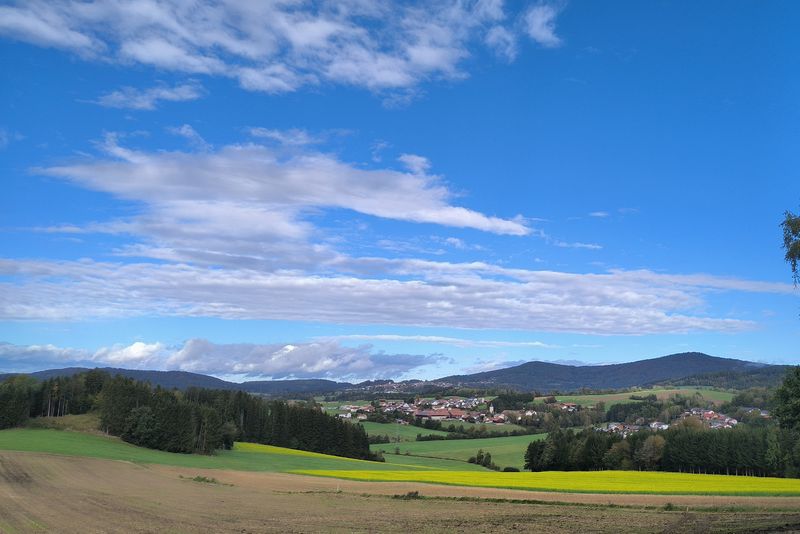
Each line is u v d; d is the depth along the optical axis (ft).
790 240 101.55
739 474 373.20
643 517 119.03
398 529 101.14
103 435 394.52
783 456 331.57
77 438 364.79
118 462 267.39
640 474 329.31
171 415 380.58
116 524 99.14
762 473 362.53
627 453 424.87
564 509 139.33
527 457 460.96
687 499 167.02
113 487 171.22
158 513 117.29
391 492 192.44
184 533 91.61
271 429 535.60
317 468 351.05
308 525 105.70
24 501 124.88
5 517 100.99
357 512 130.82
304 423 545.03
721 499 166.50
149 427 375.66
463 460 497.46
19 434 359.25
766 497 175.32
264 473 292.20
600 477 294.87
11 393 397.39
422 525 107.04
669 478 287.28
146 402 405.18
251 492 184.65
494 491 199.82
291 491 193.98
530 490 206.08
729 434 374.02
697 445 382.01
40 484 162.20
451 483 240.94
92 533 88.22
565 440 456.45
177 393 517.14
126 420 384.68
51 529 90.33
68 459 248.93
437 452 542.57
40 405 455.22
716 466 371.15
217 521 109.19
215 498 157.99
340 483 237.86
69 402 475.31
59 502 126.62
